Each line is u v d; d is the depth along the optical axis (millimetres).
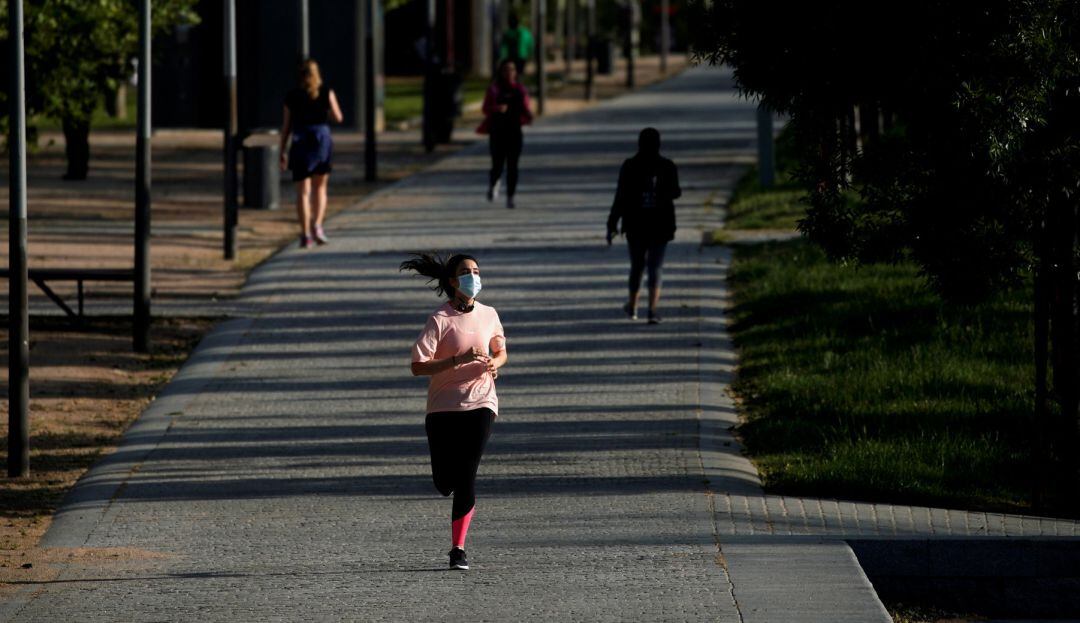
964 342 43125
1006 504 31453
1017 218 30859
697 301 51469
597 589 24844
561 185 84500
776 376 40875
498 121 74562
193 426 37781
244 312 51625
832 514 29625
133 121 131750
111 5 51562
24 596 25203
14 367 33781
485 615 23656
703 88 174000
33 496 32625
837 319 46312
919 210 31500
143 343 46281
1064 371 32500
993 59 28547
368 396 40750
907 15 29094
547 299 52500
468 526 28859
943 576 27000
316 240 64562
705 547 27109
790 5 30203
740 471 33062
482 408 26875
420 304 52438
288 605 24438
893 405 37781
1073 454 32156
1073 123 30172
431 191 83188
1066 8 28984
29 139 52688
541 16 136875
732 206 73625
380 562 27031
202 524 29891
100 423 38656
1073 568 26922
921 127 30672
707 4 32625
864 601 23938
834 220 33281
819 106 31500
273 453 35312
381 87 123625
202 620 23766
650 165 47656
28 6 50156
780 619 23141
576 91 172250
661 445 35125
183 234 67625
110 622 23750
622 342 46188
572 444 35375
